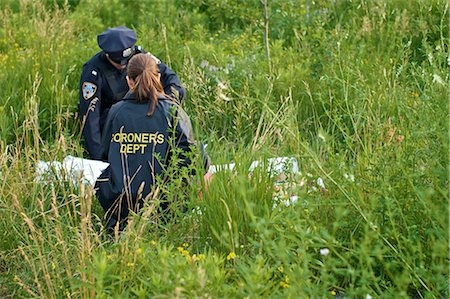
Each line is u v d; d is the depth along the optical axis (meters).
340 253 7.04
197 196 8.05
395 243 7.12
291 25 15.30
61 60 12.68
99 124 10.76
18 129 10.52
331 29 14.82
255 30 15.66
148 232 7.75
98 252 7.26
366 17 13.70
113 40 10.59
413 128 7.71
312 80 11.85
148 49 13.48
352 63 11.76
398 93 10.09
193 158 8.29
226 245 6.98
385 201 6.83
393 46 12.42
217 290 6.10
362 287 6.01
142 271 6.94
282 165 8.84
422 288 6.91
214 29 16.88
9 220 8.02
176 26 16.36
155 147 8.25
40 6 15.20
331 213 7.51
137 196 8.14
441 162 7.21
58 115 9.33
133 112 8.34
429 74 8.78
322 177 7.86
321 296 6.29
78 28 15.69
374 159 7.82
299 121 11.30
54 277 7.07
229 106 11.34
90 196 7.20
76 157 9.85
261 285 6.03
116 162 8.27
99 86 10.77
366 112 9.26
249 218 7.58
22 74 12.20
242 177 7.07
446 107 7.48
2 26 16.03
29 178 8.68
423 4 13.91
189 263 6.44
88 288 6.61
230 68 12.66
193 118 11.17
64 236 7.70
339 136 10.62
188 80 11.90
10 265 7.75
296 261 6.50
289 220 6.51
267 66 12.66
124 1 17.89
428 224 7.00
